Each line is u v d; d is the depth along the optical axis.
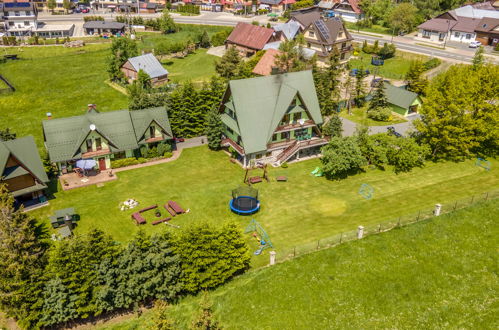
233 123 65.44
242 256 41.97
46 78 104.81
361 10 147.88
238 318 37.75
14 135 66.81
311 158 67.44
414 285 39.56
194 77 105.69
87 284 37.88
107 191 58.50
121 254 39.22
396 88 85.81
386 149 63.12
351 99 88.25
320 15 129.75
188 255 40.06
